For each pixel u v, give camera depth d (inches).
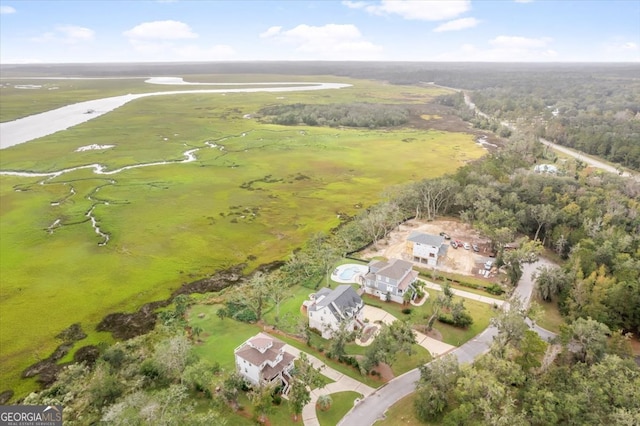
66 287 3944.4
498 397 2196.1
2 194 6215.6
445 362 2470.5
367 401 2549.2
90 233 5039.4
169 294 3885.3
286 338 3147.1
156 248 4726.9
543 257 4507.9
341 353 2829.7
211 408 2412.6
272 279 4028.1
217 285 4045.3
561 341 2824.8
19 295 3796.8
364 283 3791.8
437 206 5551.2
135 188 6574.8
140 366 2696.9
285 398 2539.4
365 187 6811.0
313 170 7652.6
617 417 2022.6
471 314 3479.3
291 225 5398.6
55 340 3240.7
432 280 4010.8
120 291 3905.0
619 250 3981.3
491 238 4483.3
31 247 4670.3
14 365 2977.4
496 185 5541.3
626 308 3134.8
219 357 2920.8
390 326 2942.9
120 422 2048.5
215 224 5369.1
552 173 6530.5
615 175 6289.4
